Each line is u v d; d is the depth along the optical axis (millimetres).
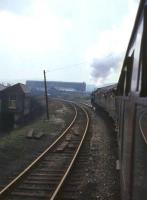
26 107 64188
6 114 60844
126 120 7457
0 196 11133
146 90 4727
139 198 4445
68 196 11773
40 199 11422
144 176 4121
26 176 14219
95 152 19688
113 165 16203
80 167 16062
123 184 7523
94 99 60344
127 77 8312
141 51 4949
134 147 5164
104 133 27922
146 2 5090
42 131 30281
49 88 157250
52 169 15555
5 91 62094
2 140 24188
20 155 19266
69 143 23094
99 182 13445
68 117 46031
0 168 15953
